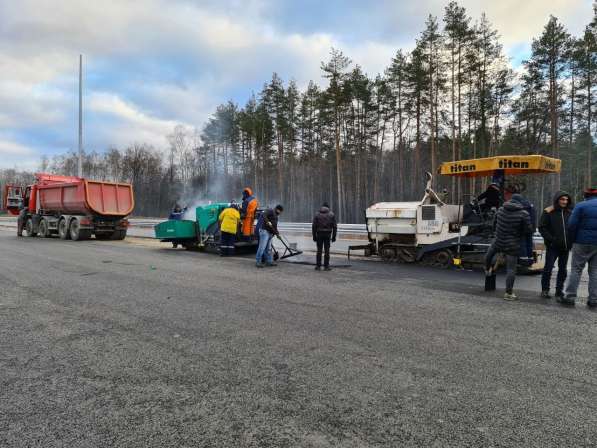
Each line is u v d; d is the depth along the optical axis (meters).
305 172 47.91
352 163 44.34
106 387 3.25
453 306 5.83
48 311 5.54
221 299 6.24
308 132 42.78
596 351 4.07
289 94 41.00
